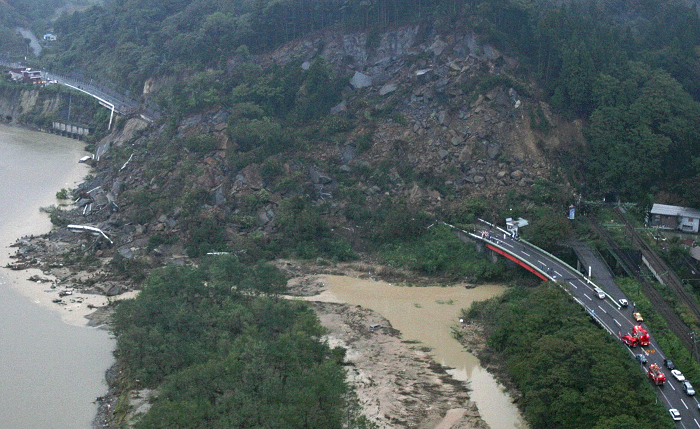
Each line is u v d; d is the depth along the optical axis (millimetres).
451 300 149125
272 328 123125
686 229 167000
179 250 172500
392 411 108938
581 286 138125
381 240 173500
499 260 158125
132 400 111875
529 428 104875
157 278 138625
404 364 123250
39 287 155500
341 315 142625
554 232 154125
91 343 131250
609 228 165375
